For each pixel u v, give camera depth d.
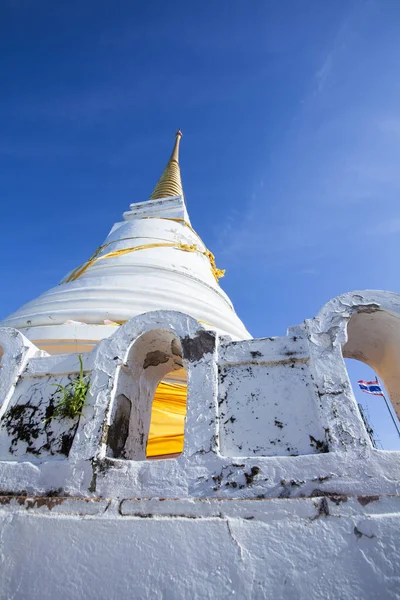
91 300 11.92
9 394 5.87
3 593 3.96
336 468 4.18
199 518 3.99
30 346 6.41
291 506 3.91
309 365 5.13
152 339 6.05
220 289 16.77
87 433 5.08
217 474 4.38
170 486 4.39
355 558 3.54
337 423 4.49
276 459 4.35
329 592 3.40
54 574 3.95
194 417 4.89
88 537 4.09
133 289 12.49
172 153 32.53
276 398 4.98
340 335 5.20
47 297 12.82
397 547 3.55
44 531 4.25
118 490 4.49
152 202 21.27
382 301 5.39
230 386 5.21
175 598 3.56
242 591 3.50
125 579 3.76
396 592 3.34
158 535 3.94
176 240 17.77
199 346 5.50
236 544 3.75
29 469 4.95
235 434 4.82
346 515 3.78
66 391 5.65
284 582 3.49
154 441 8.84
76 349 9.98
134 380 6.20
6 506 4.56
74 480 4.70
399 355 6.04
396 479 4.04
